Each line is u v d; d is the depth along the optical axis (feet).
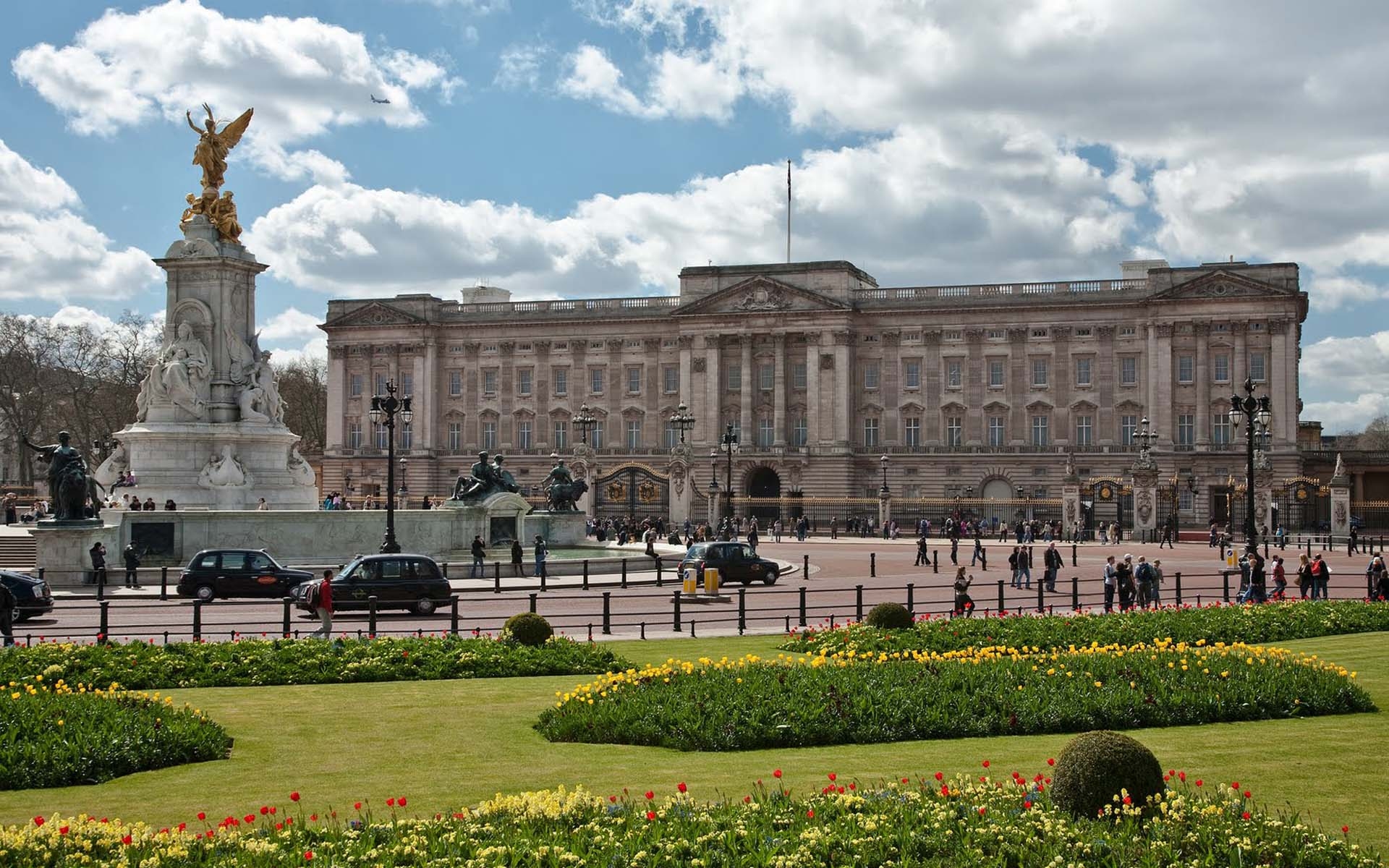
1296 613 139.13
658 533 392.68
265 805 65.46
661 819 57.98
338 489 541.75
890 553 323.57
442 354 545.03
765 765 73.87
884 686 87.86
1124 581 168.14
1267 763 73.97
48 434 537.65
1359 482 493.36
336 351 548.31
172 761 74.79
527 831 56.18
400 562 159.53
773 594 194.18
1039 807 57.57
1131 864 51.98
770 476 516.32
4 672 96.99
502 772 72.64
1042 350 484.33
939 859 53.01
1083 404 478.59
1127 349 475.31
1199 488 457.68
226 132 237.86
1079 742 58.75
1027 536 359.25
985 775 69.05
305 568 202.08
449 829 56.80
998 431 489.67
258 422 231.50
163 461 225.15
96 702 81.10
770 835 55.21
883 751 78.07
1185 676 92.43
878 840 54.49
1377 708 92.27
